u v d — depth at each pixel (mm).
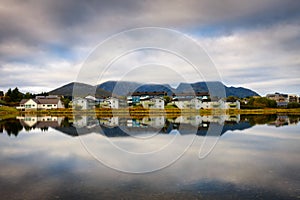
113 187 7105
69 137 16406
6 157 10844
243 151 11938
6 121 29328
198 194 6660
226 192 6789
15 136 17234
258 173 8453
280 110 54375
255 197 6465
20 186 7230
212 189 6996
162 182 7523
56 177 8008
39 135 17594
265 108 58969
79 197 6441
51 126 23344
